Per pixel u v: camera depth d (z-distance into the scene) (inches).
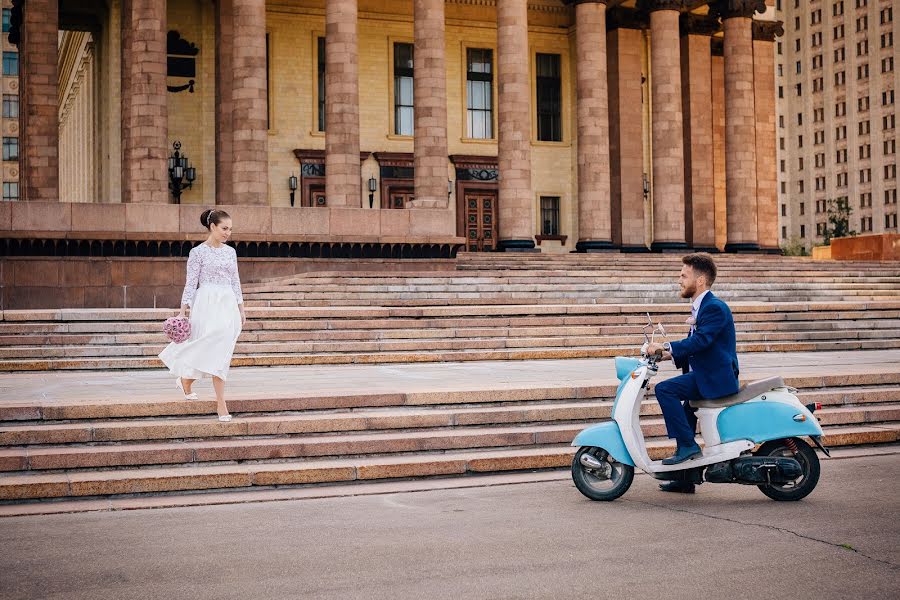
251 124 1304.1
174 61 1519.4
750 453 351.9
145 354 672.4
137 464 383.9
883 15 4933.6
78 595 241.0
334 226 1187.3
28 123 1330.0
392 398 453.4
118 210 1114.7
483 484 384.8
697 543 288.5
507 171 1440.7
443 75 1391.5
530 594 239.5
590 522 317.4
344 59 1332.4
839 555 274.1
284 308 757.3
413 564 267.6
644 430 449.7
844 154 5167.3
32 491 354.9
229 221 422.3
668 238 1590.8
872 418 492.4
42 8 1331.2
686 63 1781.5
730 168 1692.9
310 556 276.8
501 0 1450.5
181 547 288.5
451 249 1221.1
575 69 1780.3
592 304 909.8
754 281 1169.4
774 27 1792.6
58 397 454.9
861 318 885.2
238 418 423.2
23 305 1089.4
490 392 466.3
